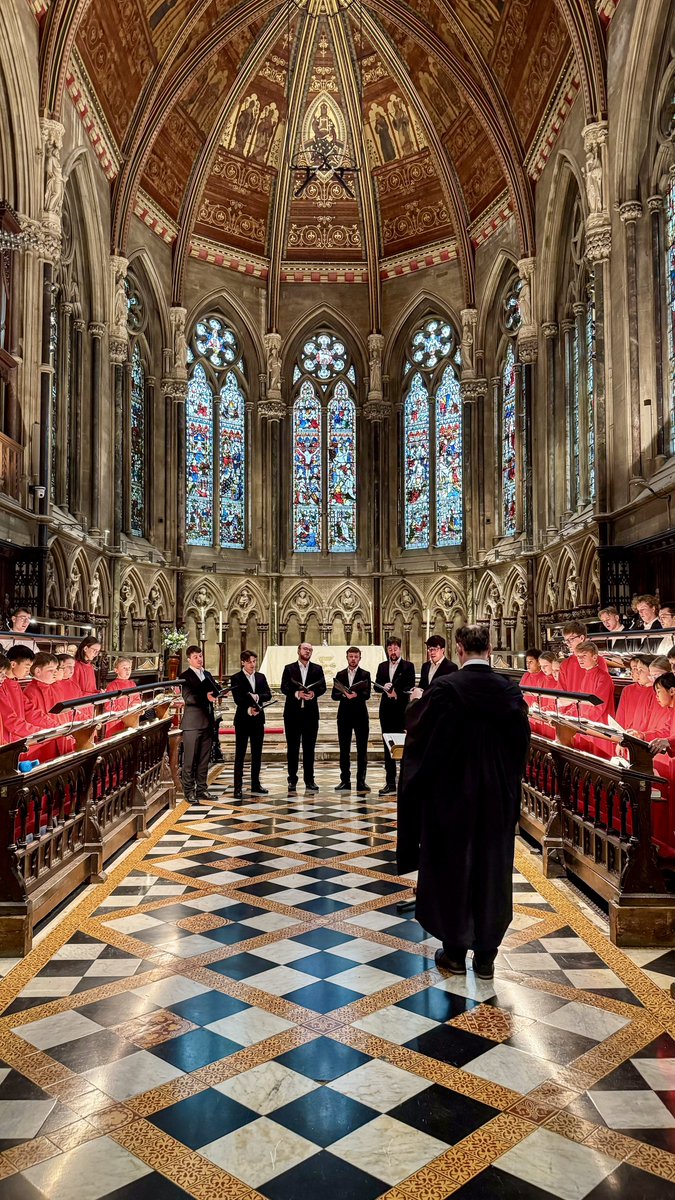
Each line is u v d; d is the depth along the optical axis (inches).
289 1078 138.1
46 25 589.9
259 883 260.7
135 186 801.6
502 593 890.1
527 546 827.4
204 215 979.3
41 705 311.7
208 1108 128.6
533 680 406.3
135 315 895.7
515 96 788.0
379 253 1039.0
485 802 180.5
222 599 981.2
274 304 1032.2
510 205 856.3
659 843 225.6
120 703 350.3
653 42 542.6
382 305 1047.0
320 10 877.2
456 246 975.6
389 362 1045.8
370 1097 131.9
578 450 743.7
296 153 991.0
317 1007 167.0
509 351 918.4
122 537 819.4
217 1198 107.2
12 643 394.6
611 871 219.6
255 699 430.0
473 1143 119.2
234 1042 151.3
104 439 779.4
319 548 1045.8
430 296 1009.5
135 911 231.1
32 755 262.5
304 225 1032.2
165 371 936.9
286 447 1048.2
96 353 773.9
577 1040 151.9
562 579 737.6
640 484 556.4
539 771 308.8
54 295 685.9
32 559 573.0
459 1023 159.2
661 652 346.3
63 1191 108.6
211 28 811.4
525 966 189.2
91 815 261.0
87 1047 149.3
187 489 974.4
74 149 673.6
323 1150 117.5
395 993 174.1
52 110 602.9
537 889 252.2
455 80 821.2
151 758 372.2
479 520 949.8
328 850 305.6
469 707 180.2
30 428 589.6
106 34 683.4
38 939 207.3
